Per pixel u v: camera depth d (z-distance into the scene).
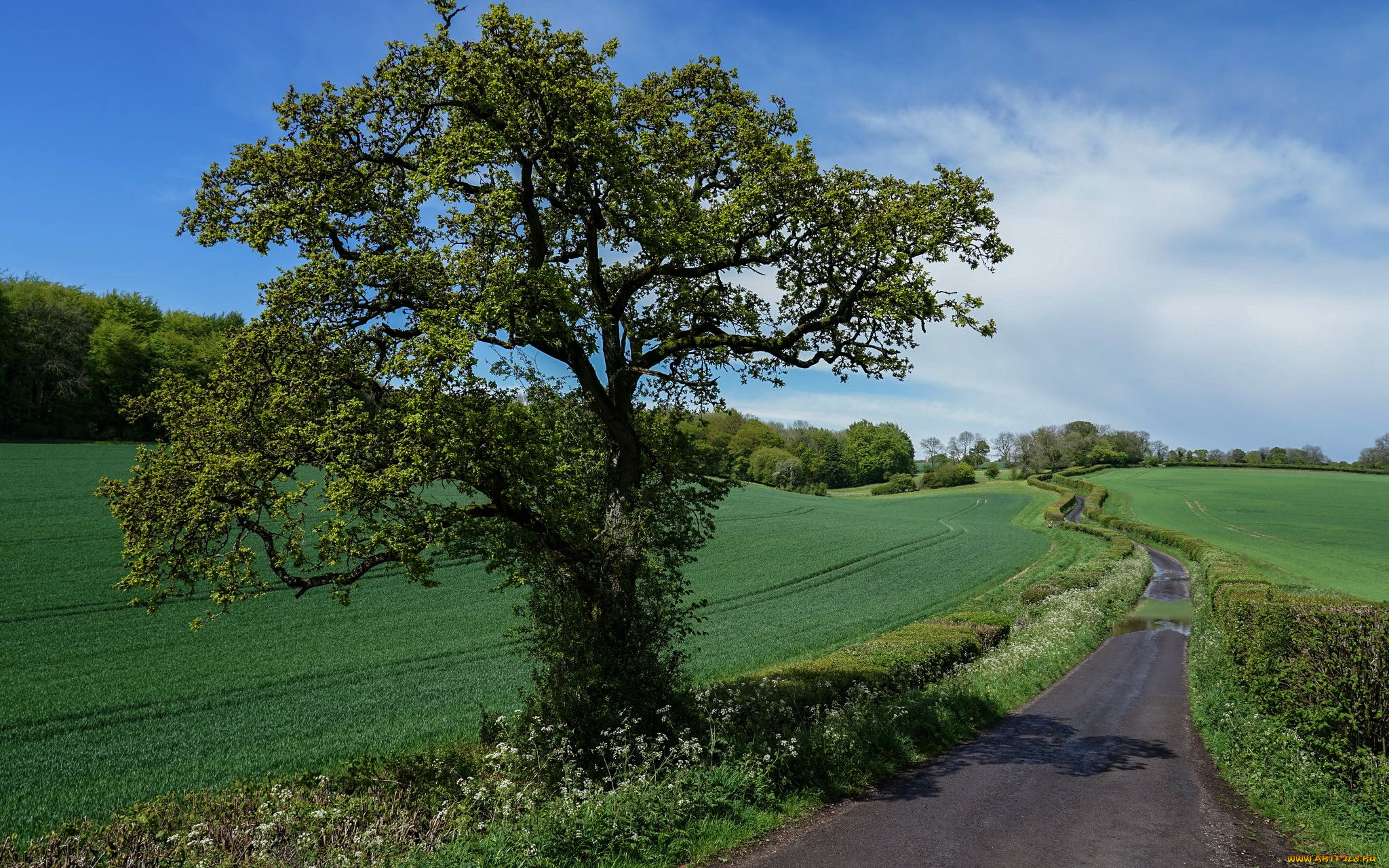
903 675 15.96
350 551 10.42
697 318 13.73
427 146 11.30
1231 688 15.05
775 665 20.50
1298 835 8.09
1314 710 10.24
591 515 12.32
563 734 10.62
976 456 181.25
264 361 10.53
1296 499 95.75
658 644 12.02
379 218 11.61
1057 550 57.34
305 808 8.91
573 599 11.80
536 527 11.48
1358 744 9.73
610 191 11.62
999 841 7.90
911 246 11.58
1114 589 35.31
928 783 10.19
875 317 12.32
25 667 18.84
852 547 51.28
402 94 10.79
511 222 12.46
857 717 11.77
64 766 12.62
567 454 12.62
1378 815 8.40
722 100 12.72
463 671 19.55
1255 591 19.08
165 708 16.06
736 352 13.40
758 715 11.77
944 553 51.16
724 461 13.60
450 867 6.57
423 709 16.14
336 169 11.00
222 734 14.40
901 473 150.75
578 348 11.64
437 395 9.96
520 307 10.77
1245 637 14.98
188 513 10.12
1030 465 147.88
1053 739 12.79
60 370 67.75
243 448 10.48
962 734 13.02
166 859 7.74
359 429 10.37
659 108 11.73
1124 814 8.82
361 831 8.09
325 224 10.73
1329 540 62.84
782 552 47.84
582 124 10.46
